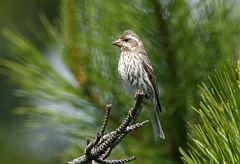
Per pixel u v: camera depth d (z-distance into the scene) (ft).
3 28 70.54
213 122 23.24
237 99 22.99
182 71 33.47
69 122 34.35
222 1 33.45
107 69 34.45
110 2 33.88
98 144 25.77
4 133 70.49
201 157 23.29
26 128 69.56
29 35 71.26
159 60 33.96
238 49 31.91
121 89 34.58
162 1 33.35
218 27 33.01
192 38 33.37
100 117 34.32
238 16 33.53
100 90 34.27
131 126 25.61
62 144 69.72
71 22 34.40
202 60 33.09
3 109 70.90
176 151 33.37
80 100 34.30
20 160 69.31
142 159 33.30
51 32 35.04
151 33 33.83
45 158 69.15
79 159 26.14
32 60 34.73
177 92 33.53
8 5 71.82
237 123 22.95
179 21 33.42
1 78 69.46
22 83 34.65
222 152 22.80
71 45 34.19
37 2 72.02
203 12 33.47
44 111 34.53
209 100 23.58
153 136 33.83
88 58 34.14
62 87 34.24
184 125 33.47
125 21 33.86
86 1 34.22
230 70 24.07
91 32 34.27
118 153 33.50
